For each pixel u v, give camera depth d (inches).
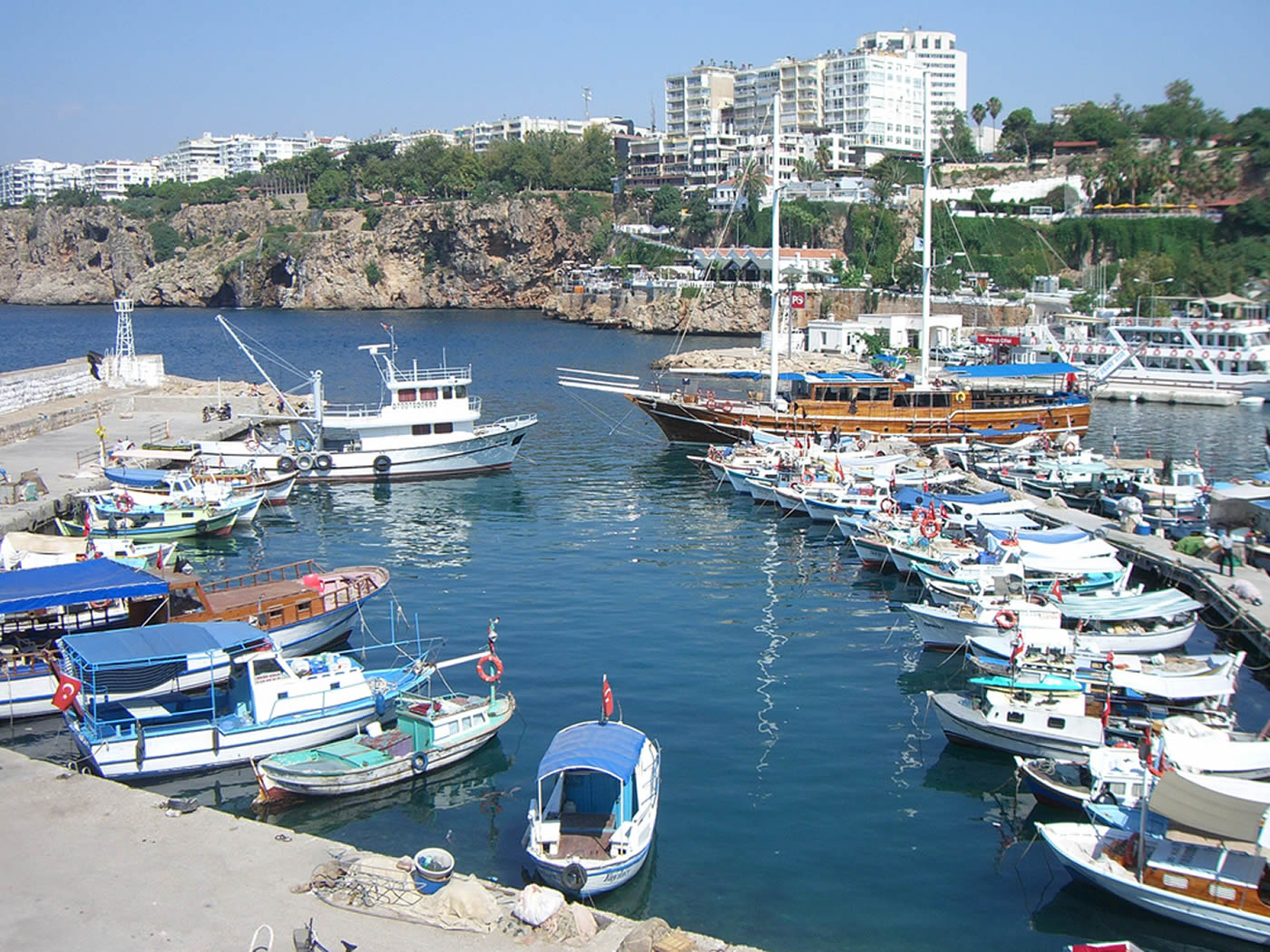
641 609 2065.7
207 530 2635.3
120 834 1125.1
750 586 2233.0
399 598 2132.1
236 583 2226.9
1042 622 1752.0
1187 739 1224.2
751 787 1355.8
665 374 5807.1
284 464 3233.3
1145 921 1091.3
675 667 1760.6
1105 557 2111.2
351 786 1328.7
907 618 2033.7
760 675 1736.0
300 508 2967.5
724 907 1099.3
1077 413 3759.8
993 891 1140.5
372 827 1264.8
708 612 2054.6
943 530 2409.0
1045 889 1145.4
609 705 1354.6
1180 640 1814.7
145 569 2016.5
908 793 1349.7
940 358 5580.7
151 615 1718.8
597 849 1132.5
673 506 2972.4
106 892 1011.3
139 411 4153.5
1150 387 5172.2
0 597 1584.6
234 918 970.7
